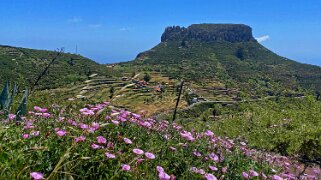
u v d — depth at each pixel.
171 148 5.74
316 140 12.36
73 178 3.93
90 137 5.17
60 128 5.54
